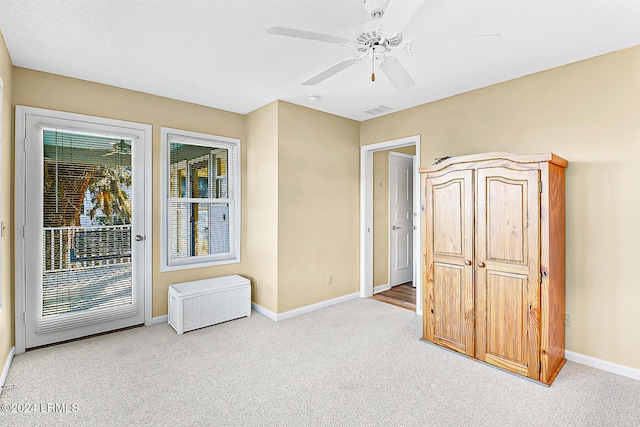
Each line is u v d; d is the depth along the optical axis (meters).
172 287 3.41
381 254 4.83
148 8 1.93
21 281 2.74
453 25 2.09
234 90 3.29
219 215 3.96
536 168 2.34
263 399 2.14
